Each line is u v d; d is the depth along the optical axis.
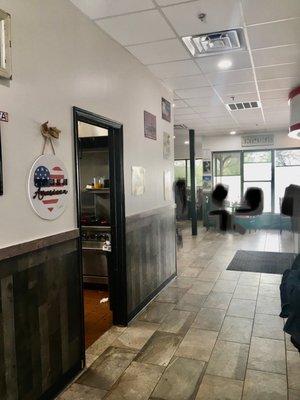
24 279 2.10
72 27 2.64
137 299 3.87
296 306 1.89
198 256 6.72
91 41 2.93
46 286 2.30
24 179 2.12
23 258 2.09
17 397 2.05
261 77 4.73
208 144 11.02
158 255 4.58
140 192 4.01
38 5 2.25
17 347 2.05
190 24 3.08
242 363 2.81
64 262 2.50
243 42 3.54
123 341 3.22
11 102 2.02
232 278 5.21
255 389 2.46
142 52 3.70
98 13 2.81
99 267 4.80
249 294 4.47
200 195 11.72
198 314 3.85
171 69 4.28
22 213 2.11
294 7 2.83
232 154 10.92
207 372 2.69
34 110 2.21
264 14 2.94
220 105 6.44
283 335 3.29
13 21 2.02
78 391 2.48
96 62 3.01
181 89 5.21
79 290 2.68
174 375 2.66
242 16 2.97
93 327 3.56
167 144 5.11
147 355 2.96
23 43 2.11
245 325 3.54
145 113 4.20
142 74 4.11
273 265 5.92
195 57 3.90
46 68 2.33
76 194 2.67
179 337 3.29
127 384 2.55
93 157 4.77
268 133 10.31
